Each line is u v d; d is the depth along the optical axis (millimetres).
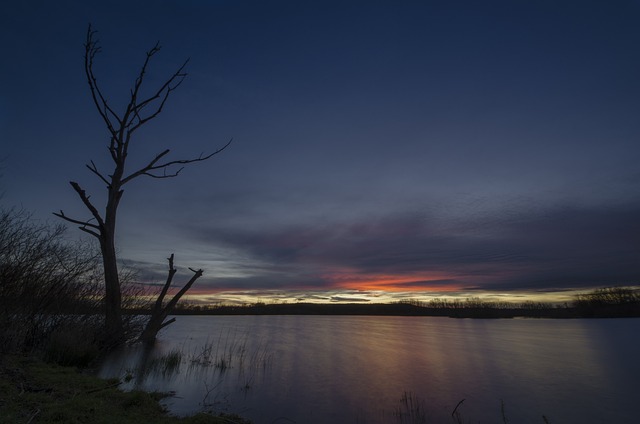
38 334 12016
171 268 19234
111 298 15242
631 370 17234
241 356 18109
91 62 16516
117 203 16797
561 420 9938
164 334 30250
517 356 22203
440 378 15078
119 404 7312
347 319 83312
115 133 17188
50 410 5926
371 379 14328
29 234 11812
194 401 9141
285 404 9797
